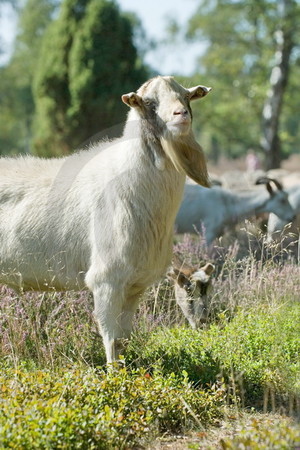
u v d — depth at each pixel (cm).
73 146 3834
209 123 4941
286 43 4331
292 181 2834
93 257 987
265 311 1195
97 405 823
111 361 969
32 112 9012
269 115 4384
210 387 969
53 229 1023
